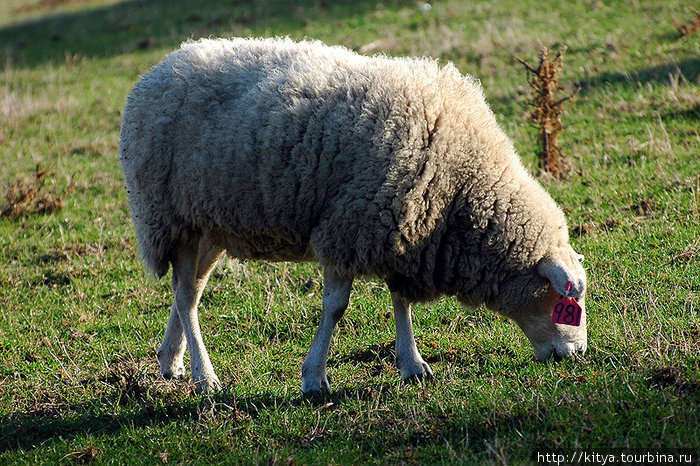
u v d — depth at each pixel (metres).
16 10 64.12
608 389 9.86
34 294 17.08
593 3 34.28
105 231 20.17
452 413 9.91
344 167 10.67
